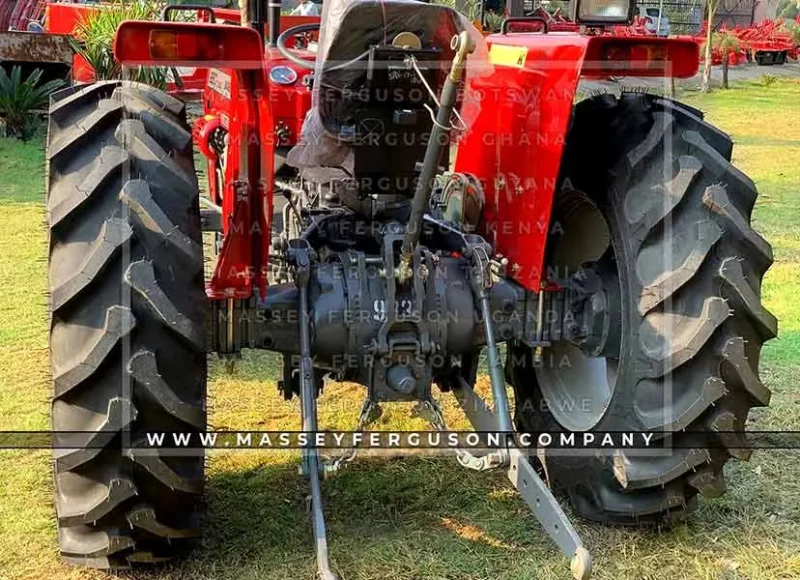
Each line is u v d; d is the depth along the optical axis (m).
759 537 2.97
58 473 2.52
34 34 10.09
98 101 2.63
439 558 2.81
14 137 10.02
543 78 2.83
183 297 2.40
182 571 2.71
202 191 5.54
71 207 2.39
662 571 2.77
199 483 2.51
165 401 2.36
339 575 2.70
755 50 23.64
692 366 2.66
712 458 2.74
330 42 2.69
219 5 7.95
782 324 5.14
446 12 2.70
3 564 2.73
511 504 3.16
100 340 2.33
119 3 9.59
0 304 5.17
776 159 10.66
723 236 2.62
